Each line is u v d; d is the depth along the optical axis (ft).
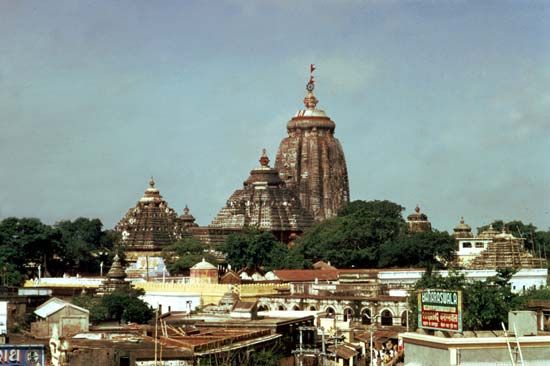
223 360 427.74
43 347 412.36
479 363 334.85
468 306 504.84
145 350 403.95
